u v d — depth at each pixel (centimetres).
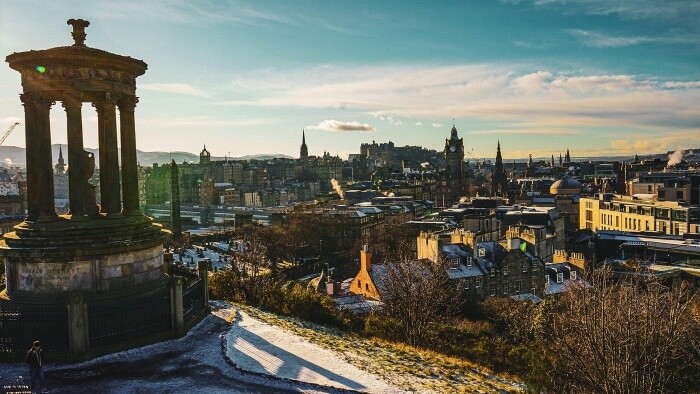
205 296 3200
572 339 2947
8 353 2348
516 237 9256
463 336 4006
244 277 5372
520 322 5000
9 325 2375
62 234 2642
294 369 2331
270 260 13462
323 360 2480
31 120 2738
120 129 2916
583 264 8781
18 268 2653
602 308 2631
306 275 13600
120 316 2514
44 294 2602
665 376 2728
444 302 5944
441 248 8106
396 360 2808
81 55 2667
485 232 11625
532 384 2727
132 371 2266
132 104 2936
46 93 2706
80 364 2327
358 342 3209
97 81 2736
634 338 2594
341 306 5897
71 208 2748
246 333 2844
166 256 3591
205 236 16550
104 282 2669
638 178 19875
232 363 2358
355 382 2223
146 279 2856
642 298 3080
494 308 6319
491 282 7825
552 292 7756
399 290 5062
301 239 15738
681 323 3003
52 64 2666
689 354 2867
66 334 2383
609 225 16625
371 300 6681
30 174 2769
